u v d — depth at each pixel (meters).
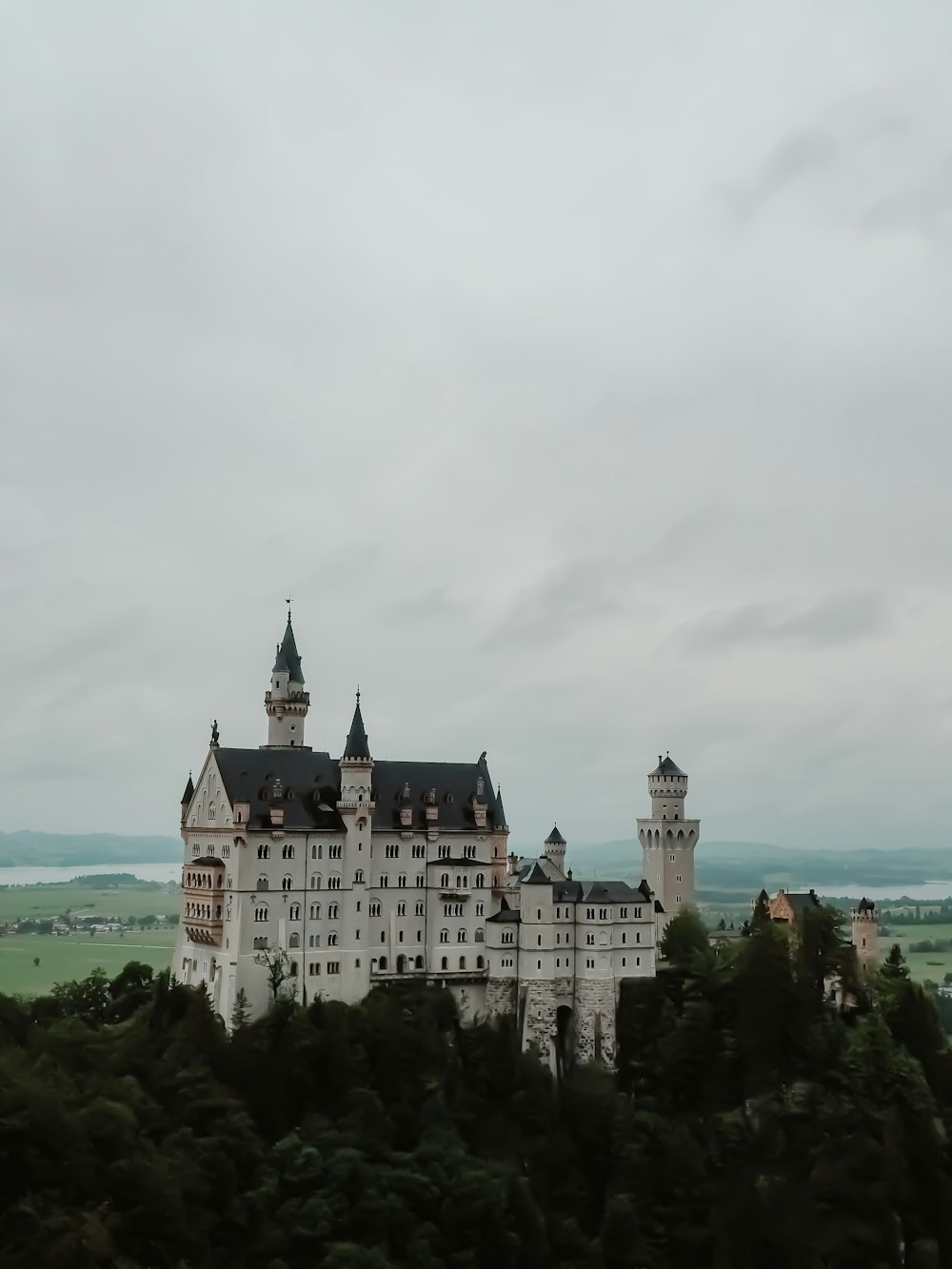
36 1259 113.75
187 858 186.88
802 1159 161.00
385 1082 158.12
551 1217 150.62
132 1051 151.38
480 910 189.25
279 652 194.62
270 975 171.25
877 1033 171.88
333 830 179.88
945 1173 162.62
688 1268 151.25
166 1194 126.19
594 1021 181.50
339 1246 131.12
